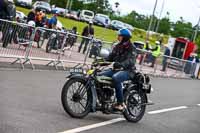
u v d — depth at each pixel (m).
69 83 8.62
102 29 59.94
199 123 11.01
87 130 8.00
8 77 12.22
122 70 8.95
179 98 15.32
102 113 9.84
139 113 9.58
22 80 12.21
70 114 8.68
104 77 8.78
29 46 14.76
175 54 41.06
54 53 16.14
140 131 8.80
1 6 16.45
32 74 13.84
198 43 56.56
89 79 8.66
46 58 15.73
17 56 14.33
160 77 23.86
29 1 59.38
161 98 14.37
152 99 13.68
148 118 10.34
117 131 8.42
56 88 12.16
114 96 9.00
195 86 22.31
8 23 13.76
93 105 8.73
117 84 8.85
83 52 17.69
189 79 26.94
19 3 58.66
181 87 19.94
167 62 24.89
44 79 13.35
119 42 9.07
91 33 23.88
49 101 10.04
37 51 15.20
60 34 16.27
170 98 14.83
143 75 9.46
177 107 12.97
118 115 9.95
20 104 9.09
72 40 17.02
